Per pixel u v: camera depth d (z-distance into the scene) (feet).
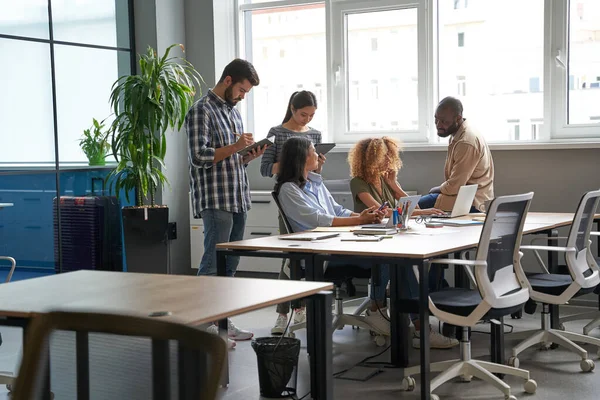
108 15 20.97
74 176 19.97
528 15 19.42
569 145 18.03
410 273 12.59
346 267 14.53
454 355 13.92
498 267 11.02
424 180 19.98
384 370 13.09
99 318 4.07
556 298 12.84
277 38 22.79
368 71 21.39
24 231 18.65
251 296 7.51
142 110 19.31
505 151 18.97
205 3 22.06
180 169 22.17
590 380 12.30
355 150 15.78
